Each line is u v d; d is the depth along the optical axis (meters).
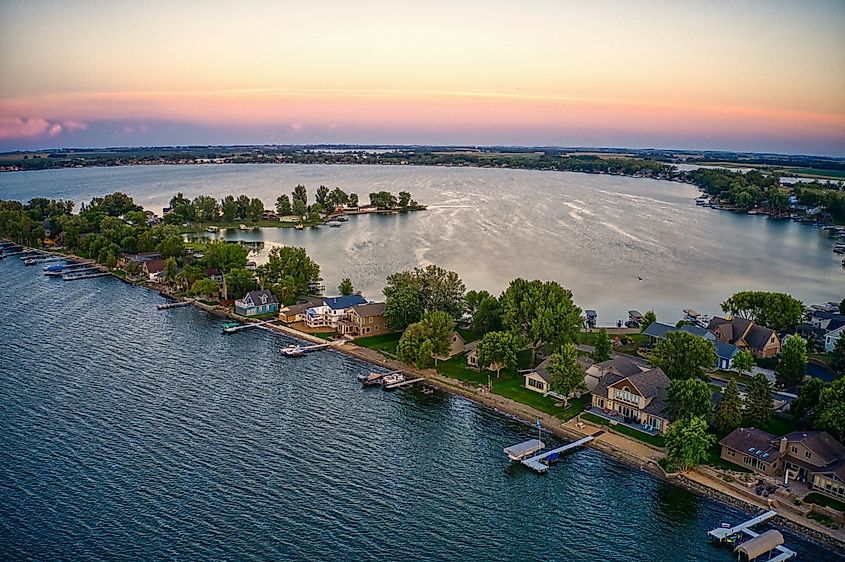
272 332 155.12
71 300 180.12
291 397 115.06
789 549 72.62
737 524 77.56
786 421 101.81
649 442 97.06
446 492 85.12
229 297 183.12
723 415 95.19
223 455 92.75
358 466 91.06
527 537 76.00
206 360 133.50
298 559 70.81
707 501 82.94
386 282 198.00
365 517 78.88
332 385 121.56
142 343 143.38
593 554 73.25
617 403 107.00
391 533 75.94
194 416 105.50
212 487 84.25
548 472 90.31
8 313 164.25
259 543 73.25
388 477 88.38
